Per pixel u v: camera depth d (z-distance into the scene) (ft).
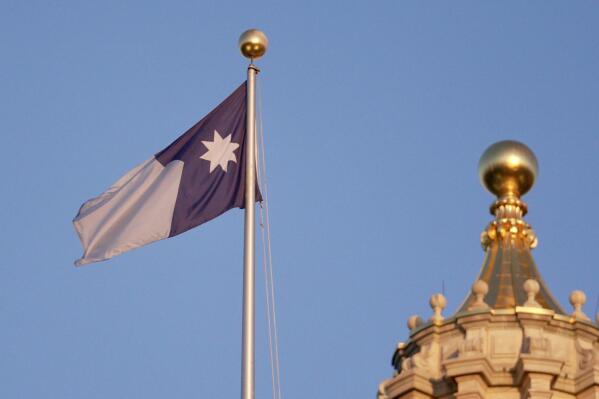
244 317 223.10
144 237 238.07
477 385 238.68
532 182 270.05
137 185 241.96
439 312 249.55
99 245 237.04
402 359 252.42
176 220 239.71
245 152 244.63
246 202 234.79
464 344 242.78
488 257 263.29
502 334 244.83
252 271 226.99
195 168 243.40
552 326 245.65
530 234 266.57
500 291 254.06
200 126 246.47
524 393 238.27
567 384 240.12
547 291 255.70
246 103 246.27
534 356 238.27
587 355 241.55
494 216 269.23
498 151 269.64
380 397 245.65
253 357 220.43
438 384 242.58
